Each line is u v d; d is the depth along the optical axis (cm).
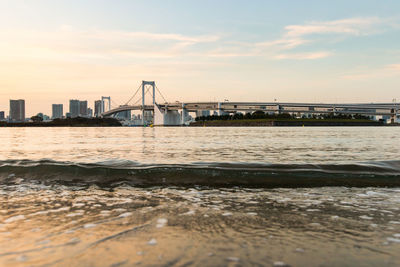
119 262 221
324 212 362
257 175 574
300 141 2119
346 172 585
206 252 240
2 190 500
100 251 242
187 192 473
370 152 1212
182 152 1216
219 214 354
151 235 281
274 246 254
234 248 249
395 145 1659
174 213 358
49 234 287
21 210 379
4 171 621
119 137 3064
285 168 614
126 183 539
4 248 253
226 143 1897
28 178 583
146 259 226
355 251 244
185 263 219
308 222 324
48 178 582
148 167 615
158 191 482
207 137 2941
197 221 326
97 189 499
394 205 394
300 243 262
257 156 1046
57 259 228
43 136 3406
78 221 329
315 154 1125
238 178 562
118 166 639
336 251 244
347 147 1505
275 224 317
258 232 291
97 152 1232
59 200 429
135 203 409
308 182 534
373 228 304
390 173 580
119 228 303
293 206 390
